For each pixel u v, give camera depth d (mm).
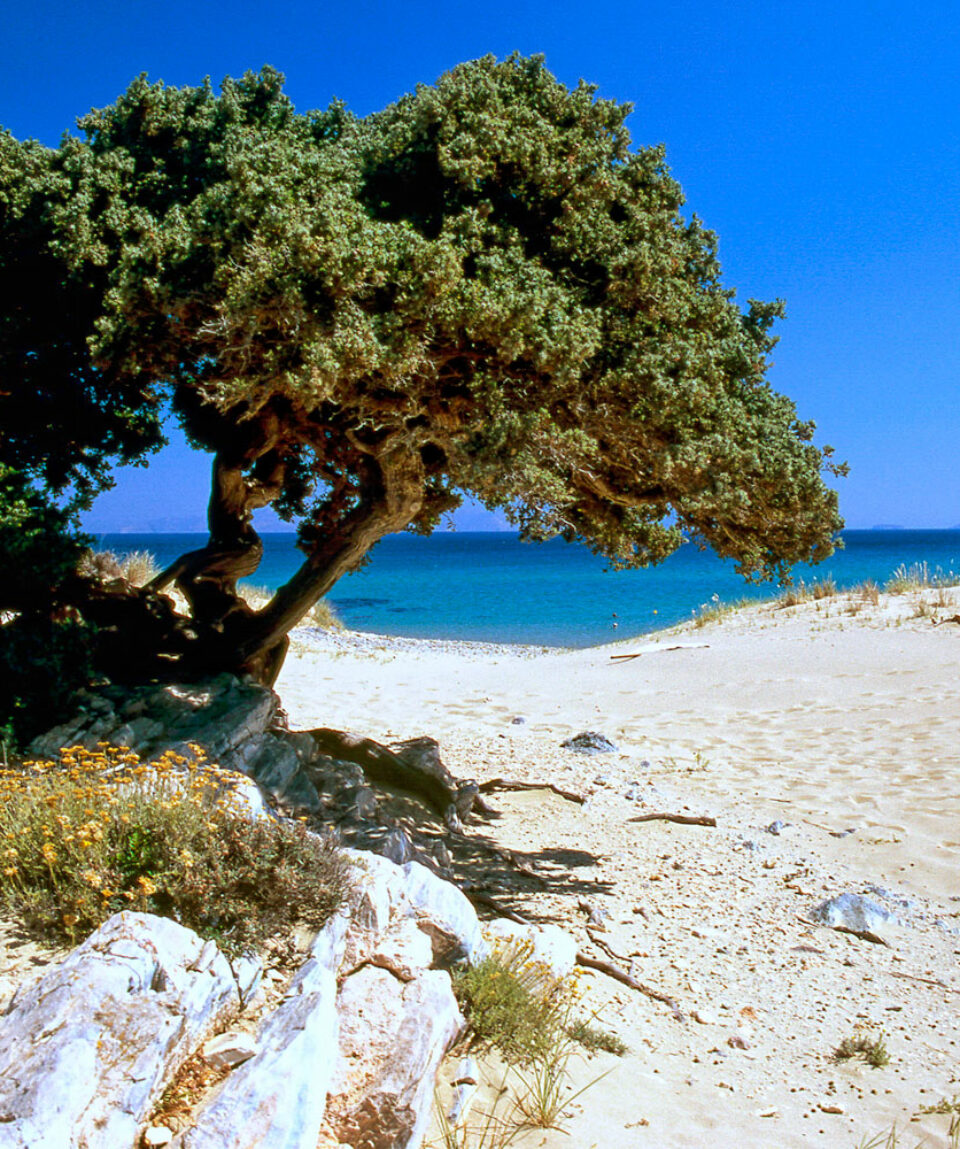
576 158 7547
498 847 8930
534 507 8703
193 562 10266
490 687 18797
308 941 4523
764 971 6453
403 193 7711
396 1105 3682
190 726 8156
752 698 16312
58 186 7910
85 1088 3045
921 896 8070
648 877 8328
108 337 7172
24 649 7930
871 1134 4375
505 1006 4758
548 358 6699
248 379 6512
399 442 7602
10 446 9594
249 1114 3266
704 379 7496
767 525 8289
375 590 58594
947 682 15469
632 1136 4090
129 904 4242
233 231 6488
